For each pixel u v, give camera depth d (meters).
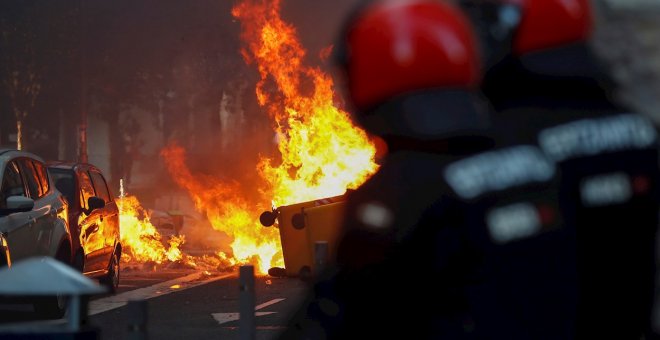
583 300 4.31
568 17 4.48
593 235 4.34
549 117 4.37
